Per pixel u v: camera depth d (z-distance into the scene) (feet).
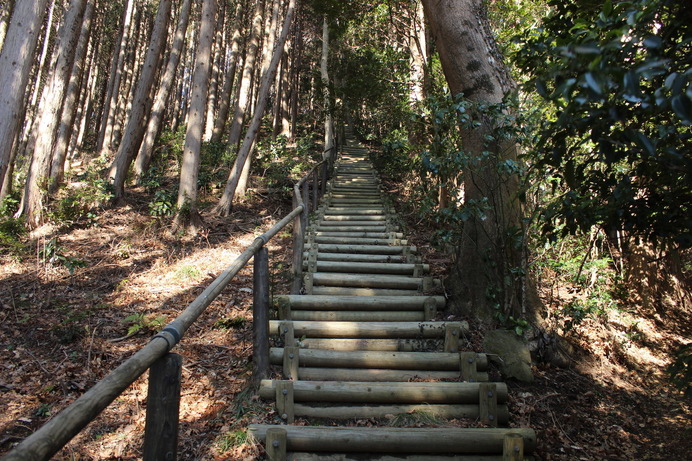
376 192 40.57
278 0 52.34
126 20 66.69
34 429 10.69
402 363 13.21
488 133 15.85
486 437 10.02
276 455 9.55
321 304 15.98
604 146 5.89
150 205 30.81
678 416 13.56
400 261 21.66
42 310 17.76
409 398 11.80
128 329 16.37
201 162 47.42
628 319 20.47
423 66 36.11
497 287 15.07
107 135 67.21
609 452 11.37
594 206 8.63
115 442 10.07
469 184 16.33
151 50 38.40
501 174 15.05
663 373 16.42
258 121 36.99
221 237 30.25
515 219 15.48
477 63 16.10
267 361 12.18
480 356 13.16
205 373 13.34
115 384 4.39
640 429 12.67
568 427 12.10
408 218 31.73
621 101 5.97
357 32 50.57
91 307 18.07
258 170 50.26
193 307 7.05
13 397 11.94
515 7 27.48
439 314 16.22
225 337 15.90
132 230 29.53
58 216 29.09
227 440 9.96
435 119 15.29
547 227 9.52
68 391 12.40
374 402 11.78
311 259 20.21
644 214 8.13
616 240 23.49
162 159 56.29
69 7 31.37
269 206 39.47
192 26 91.09
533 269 17.24
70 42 30.35
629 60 5.68
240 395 11.72
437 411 11.62
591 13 7.89
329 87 52.90
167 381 5.59
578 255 19.70
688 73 4.11
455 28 16.29
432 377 12.99
